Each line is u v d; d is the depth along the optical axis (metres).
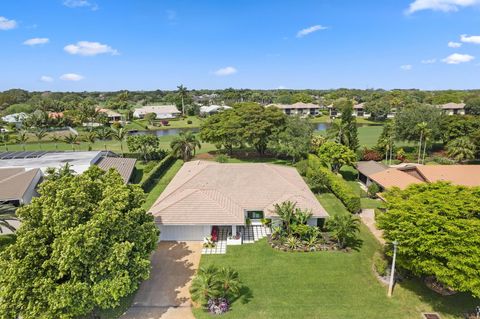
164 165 58.12
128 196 22.31
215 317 20.61
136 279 20.08
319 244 29.64
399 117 66.19
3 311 16.77
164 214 30.53
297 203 33.09
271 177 38.56
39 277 17.77
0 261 17.88
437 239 19.78
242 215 31.06
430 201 22.47
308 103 164.25
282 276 25.08
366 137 88.75
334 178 44.62
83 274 18.48
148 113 136.50
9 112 138.50
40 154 53.88
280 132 60.84
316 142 63.59
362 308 21.42
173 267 26.56
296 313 20.92
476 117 66.69
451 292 23.05
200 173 39.47
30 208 19.58
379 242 30.52
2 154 54.56
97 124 112.12
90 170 26.00
